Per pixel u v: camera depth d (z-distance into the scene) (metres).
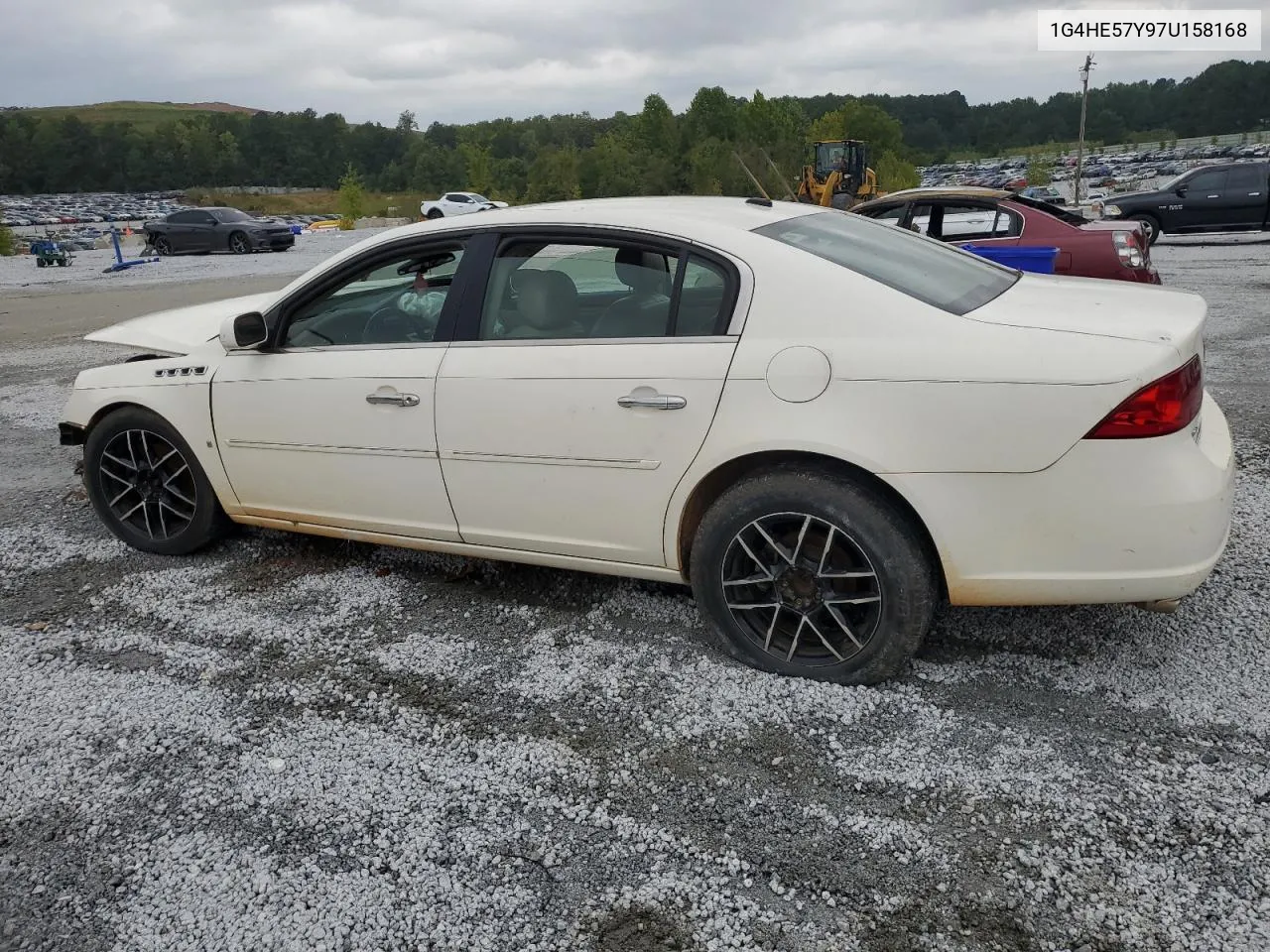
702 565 3.28
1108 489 2.75
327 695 3.32
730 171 77.31
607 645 3.57
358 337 3.93
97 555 4.64
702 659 3.42
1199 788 2.63
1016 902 2.30
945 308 3.01
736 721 3.05
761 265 3.14
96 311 15.39
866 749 2.88
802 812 2.64
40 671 3.55
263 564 4.44
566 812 2.68
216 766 2.95
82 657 3.65
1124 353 2.74
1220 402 6.60
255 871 2.51
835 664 3.19
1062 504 2.79
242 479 4.22
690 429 3.16
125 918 2.37
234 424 4.14
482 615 3.86
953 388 2.83
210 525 4.45
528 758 2.93
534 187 90.31
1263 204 18.75
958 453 2.84
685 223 3.31
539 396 3.40
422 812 2.71
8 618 4.01
